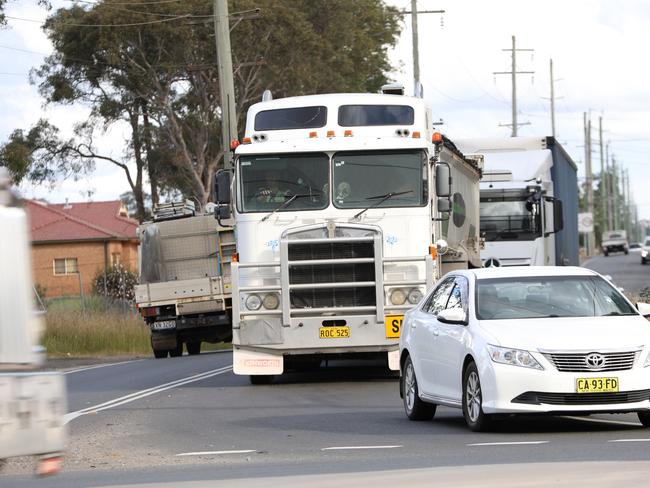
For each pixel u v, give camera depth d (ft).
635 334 122.42
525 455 106.22
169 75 526.16
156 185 578.25
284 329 190.60
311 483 92.53
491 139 330.34
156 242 325.01
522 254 308.40
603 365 119.75
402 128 191.83
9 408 61.62
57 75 542.16
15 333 62.13
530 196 309.22
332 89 546.67
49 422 63.46
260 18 500.74
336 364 252.21
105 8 510.99
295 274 190.29
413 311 149.69
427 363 139.54
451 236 223.51
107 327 368.89
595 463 98.63
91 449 127.13
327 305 190.60
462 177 243.60
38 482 102.22
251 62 513.45
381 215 190.29
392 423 142.20
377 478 93.86
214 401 179.22
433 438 124.06
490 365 122.21
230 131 344.90
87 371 276.62
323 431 135.74
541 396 119.96
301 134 192.44
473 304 131.23
